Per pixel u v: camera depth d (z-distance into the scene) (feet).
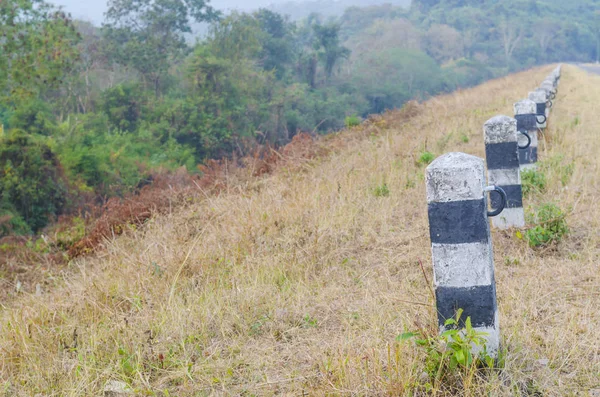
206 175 35.58
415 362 11.82
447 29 428.56
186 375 13.00
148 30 208.33
